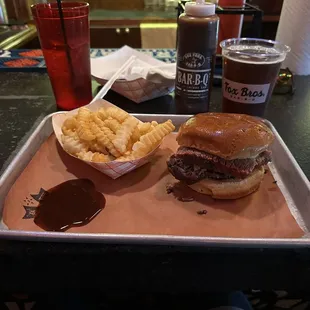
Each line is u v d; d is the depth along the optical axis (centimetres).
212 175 71
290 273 56
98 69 120
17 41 192
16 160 73
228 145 67
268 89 90
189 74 92
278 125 96
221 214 67
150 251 55
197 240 54
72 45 93
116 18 248
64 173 78
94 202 69
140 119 94
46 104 108
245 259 55
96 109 93
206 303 73
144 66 120
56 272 56
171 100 112
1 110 104
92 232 61
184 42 89
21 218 64
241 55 87
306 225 64
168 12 257
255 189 73
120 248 55
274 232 62
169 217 66
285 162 77
